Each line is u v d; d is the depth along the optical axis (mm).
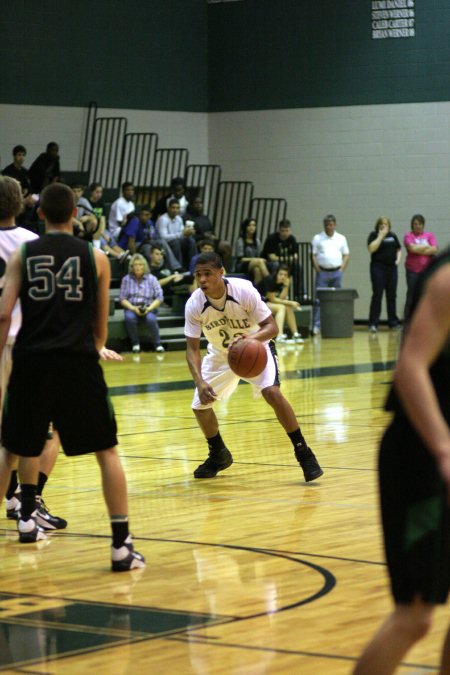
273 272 22562
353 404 12633
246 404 13039
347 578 5445
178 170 25312
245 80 26453
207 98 26859
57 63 24156
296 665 4141
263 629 4621
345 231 25734
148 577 5551
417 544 3234
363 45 25328
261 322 7836
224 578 5504
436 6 24750
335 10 25531
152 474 8703
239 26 26422
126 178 25688
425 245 23156
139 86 25531
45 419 5660
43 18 23906
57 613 4914
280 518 6977
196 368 8039
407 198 25156
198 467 8531
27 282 5621
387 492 3320
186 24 26297
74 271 5617
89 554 6098
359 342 21422
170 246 22328
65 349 5543
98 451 5691
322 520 6891
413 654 4312
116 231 22359
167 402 13164
